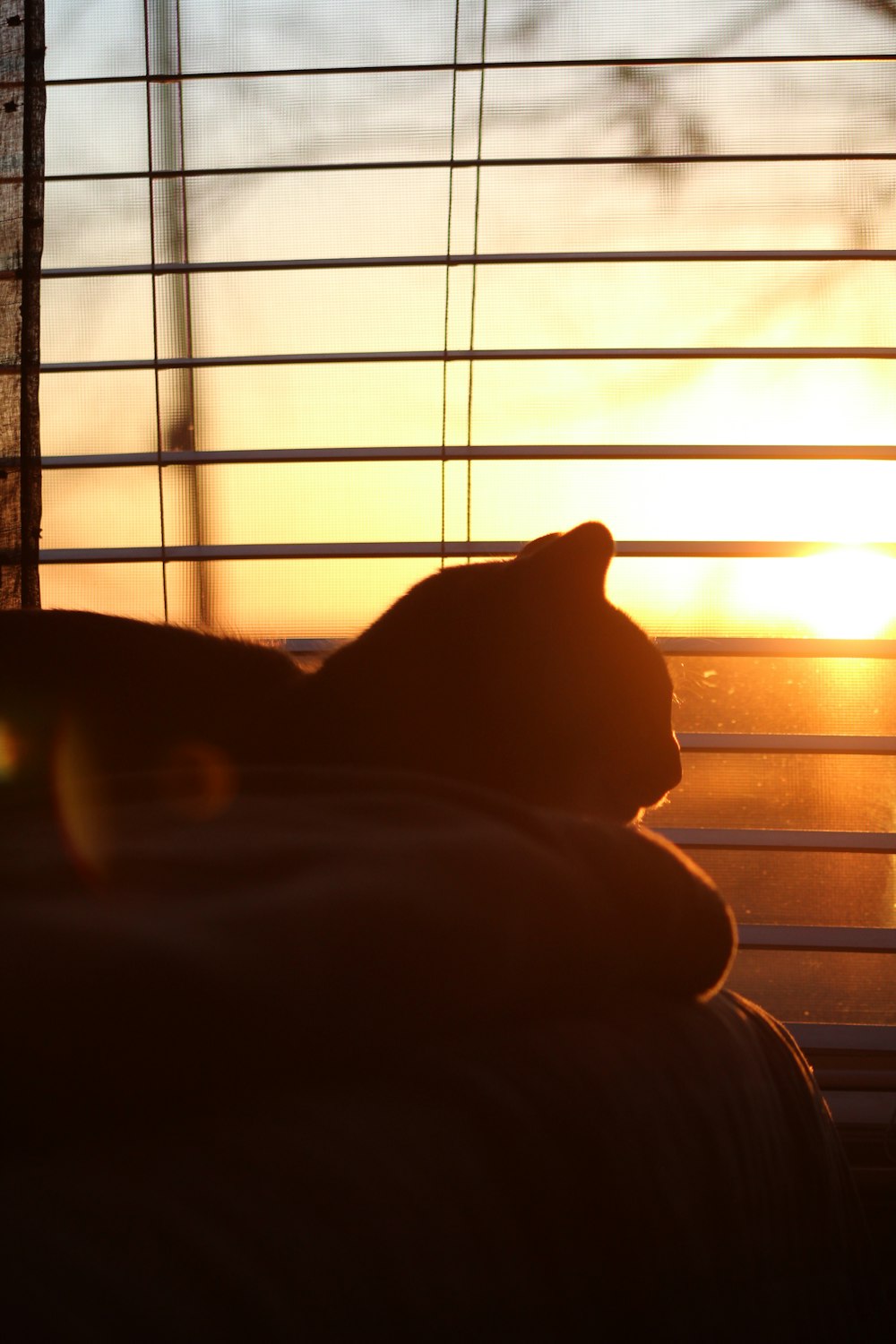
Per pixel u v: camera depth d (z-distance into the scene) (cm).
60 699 122
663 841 90
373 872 61
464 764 109
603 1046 76
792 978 288
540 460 301
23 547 256
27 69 258
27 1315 37
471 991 62
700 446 303
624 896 80
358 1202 50
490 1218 58
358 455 300
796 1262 97
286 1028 50
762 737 293
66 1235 40
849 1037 272
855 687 304
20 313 260
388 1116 56
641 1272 70
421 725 110
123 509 312
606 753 117
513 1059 67
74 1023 43
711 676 306
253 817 71
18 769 115
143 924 49
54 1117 43
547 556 120
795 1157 102
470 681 112
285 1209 47
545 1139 65
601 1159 69
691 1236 77
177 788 81
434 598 119
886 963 287
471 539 310
